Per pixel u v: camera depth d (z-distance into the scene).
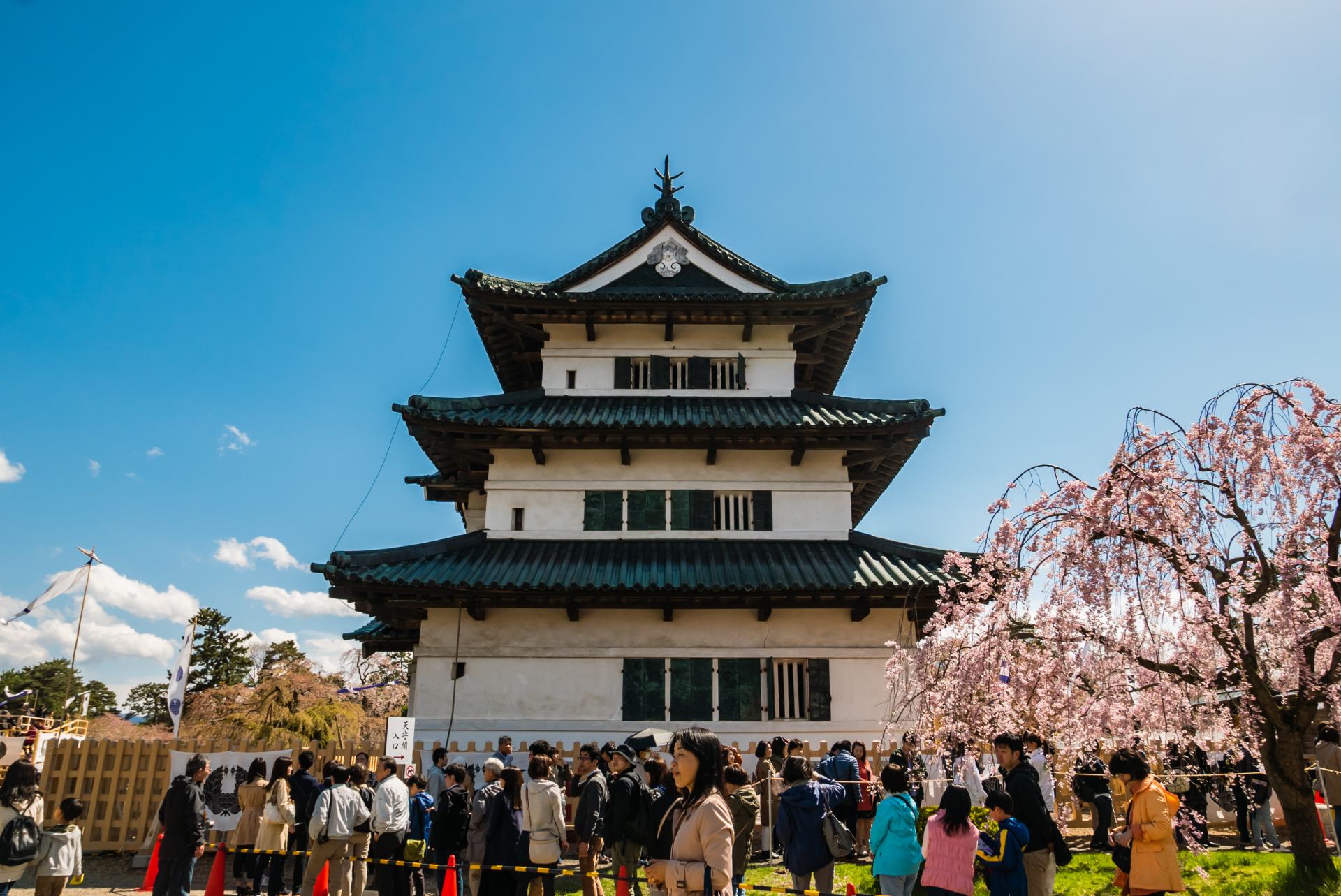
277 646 77.31
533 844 11.07
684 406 25.17
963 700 12.95
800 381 28.95
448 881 11.62
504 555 22.73
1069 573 11.82
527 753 21.08
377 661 62.75
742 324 26.22
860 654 22.16
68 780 18.78
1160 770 12.31
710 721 21.47
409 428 23.66
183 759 18.84
